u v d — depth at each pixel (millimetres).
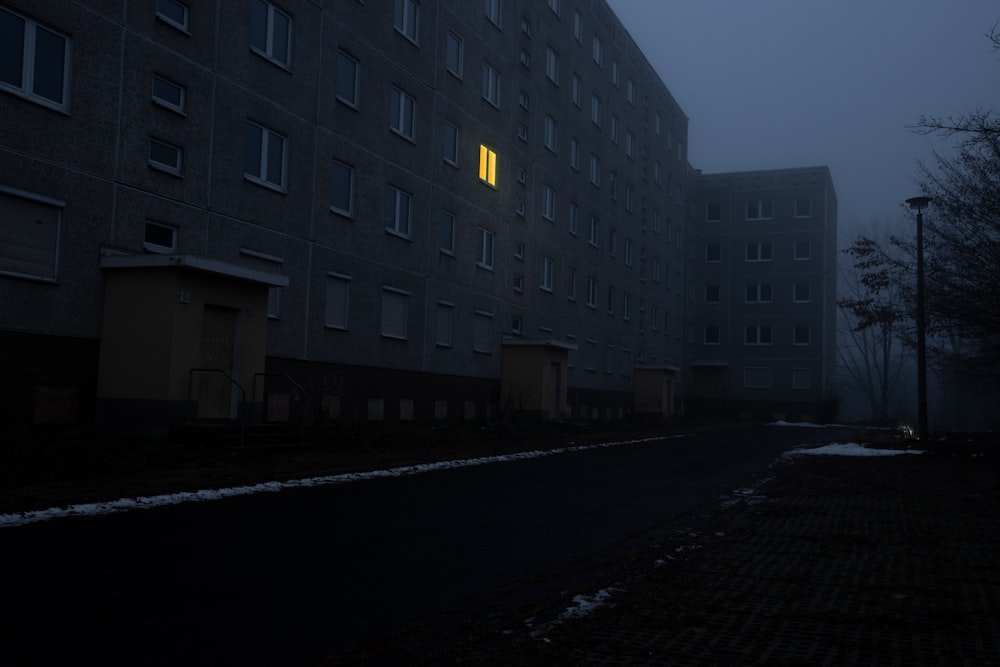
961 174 20609
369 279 24125
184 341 15828
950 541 9172
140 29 16609
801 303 66312
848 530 9969
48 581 6348
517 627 5656
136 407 15617
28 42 14547
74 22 15266
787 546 8836
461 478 15086
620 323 47594
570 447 24094
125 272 15836
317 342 21875
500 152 32688
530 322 35500
